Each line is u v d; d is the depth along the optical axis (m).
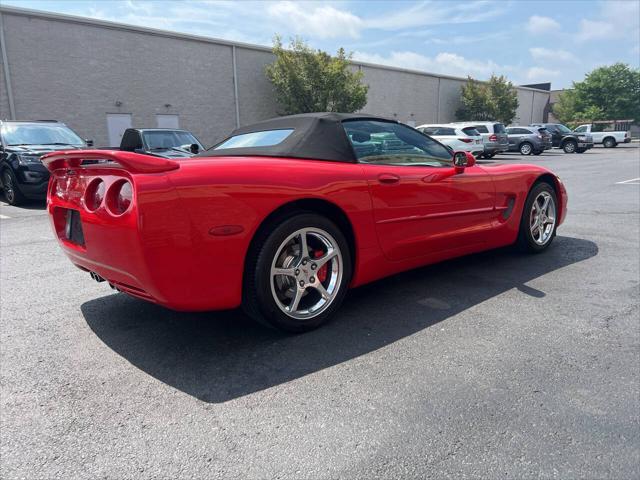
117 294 3.55
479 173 3.72
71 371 2.37
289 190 2.48
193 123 20.38
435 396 2.08
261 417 1.95
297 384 2.21
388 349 2.55
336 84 22.25
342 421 1.91
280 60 21.84
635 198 7.91
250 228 2.35
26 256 4.76
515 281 3.66
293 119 3.19
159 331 2.85
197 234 2.20
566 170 14.12
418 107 32.56
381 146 3.20
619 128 34.06
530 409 1.97
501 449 1.72
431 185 3.26
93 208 2.41
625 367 2.31
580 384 2.16
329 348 2.57
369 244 2.93
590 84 51.12
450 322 2.90
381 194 2.93
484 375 2.25
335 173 2.73
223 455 1.72
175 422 1.92
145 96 18.66
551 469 1.62
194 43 19.92
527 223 4.22
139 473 1.63
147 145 8.65
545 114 50.81
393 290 3.51
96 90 17.28
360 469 1.63
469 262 4.25
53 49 16.11
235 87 21.58
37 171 8.29
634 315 2.95
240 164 2.43
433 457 1.69
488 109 34.75
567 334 2.70
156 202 2.11
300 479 1.59
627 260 4.18
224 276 2.32
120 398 2.11
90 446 1.78
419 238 3.23
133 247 2.14
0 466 1.67
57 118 16.45
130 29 17.84
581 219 6.18
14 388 2.21
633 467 1.62
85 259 2.59
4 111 15.28
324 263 2.73
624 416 1.92
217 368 2.38
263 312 2.54
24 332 2.85
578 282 3.61
